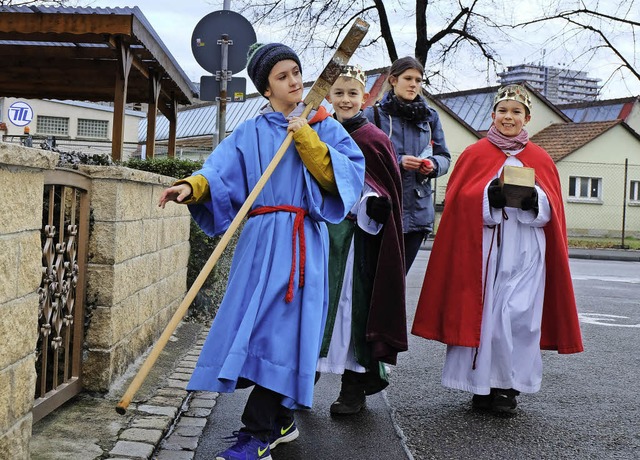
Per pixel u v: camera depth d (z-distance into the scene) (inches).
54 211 156.8
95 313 164.1
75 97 509.4
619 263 727.7
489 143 189.3
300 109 137.5
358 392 172.7
